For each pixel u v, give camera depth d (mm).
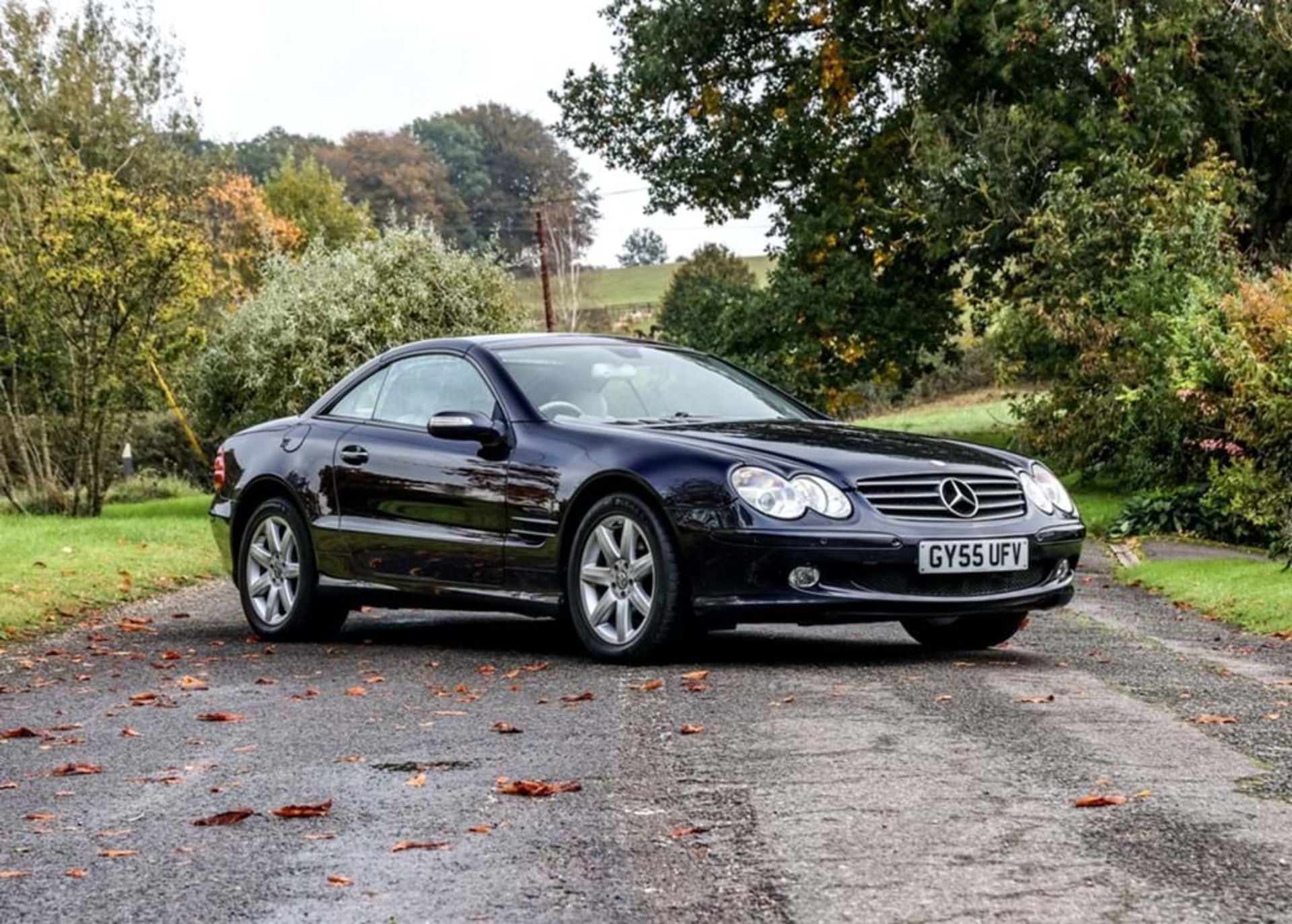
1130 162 24000
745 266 76438
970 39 27953
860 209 30812
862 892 3617
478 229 111375
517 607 7980
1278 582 10875
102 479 23406
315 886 3820
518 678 7215
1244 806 4414
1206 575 11992
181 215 35469
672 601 7242
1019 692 6414
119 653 8875
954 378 53156
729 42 31562
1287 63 25703
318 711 6461
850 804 4461
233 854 4156
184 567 14656
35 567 12914
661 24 30875
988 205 25812
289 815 4555
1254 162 27547
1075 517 7855
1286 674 7289
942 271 31328
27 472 23031
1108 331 21734
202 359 23625
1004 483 7570
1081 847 3971
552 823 4359
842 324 30312
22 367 23188
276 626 9367
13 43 38344
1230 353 14047
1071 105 26203
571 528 7746
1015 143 25312
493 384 8336
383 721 6141
